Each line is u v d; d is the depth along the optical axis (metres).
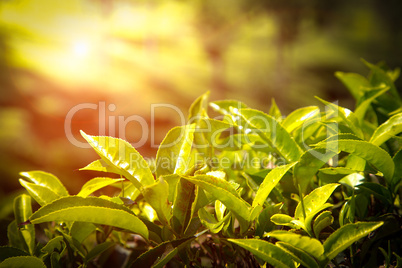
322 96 9.87
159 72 10.56
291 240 0.55
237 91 10.27
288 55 12.10
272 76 10.99
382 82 0.77
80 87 8.13
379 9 15.22
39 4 14.43
